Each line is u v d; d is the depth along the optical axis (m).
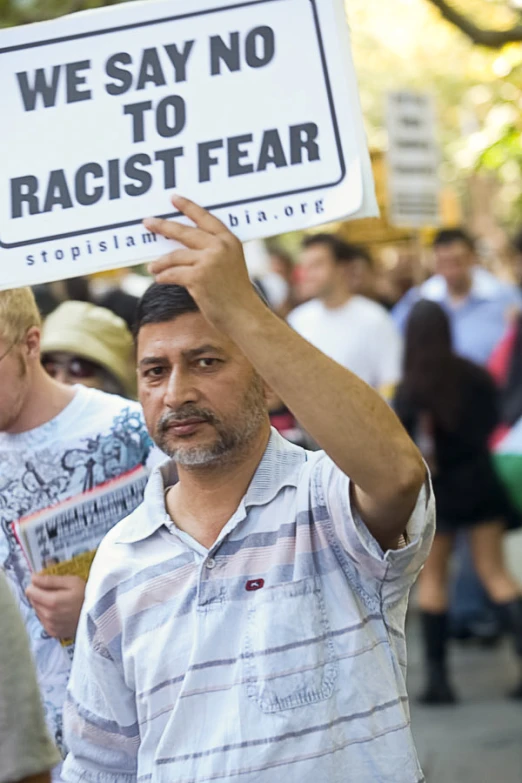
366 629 3.71
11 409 4.81
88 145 3.65
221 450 3.75
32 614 4.88
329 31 3.60
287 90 3.61
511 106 12.34
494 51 9.58
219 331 3.70
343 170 3.58
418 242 15.84
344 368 3.50
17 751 3.04
